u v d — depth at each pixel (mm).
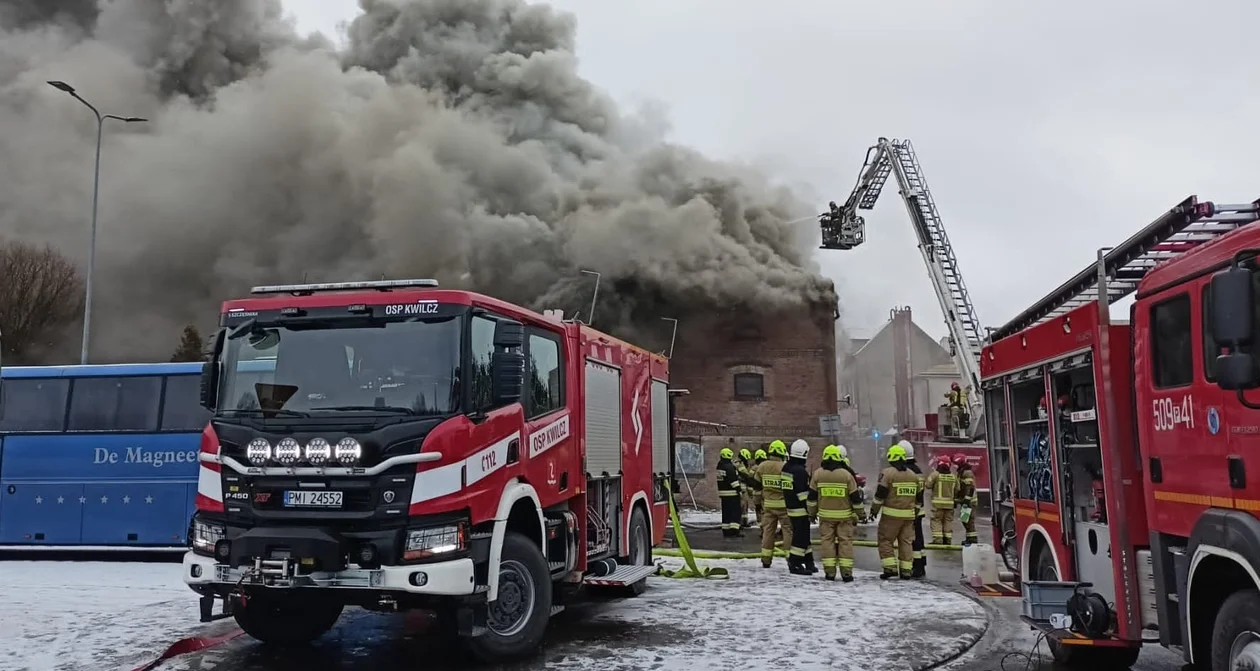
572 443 6879
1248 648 3709
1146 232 5051
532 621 5840
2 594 8664
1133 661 5723
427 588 4938
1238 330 3477
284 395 5477
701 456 26000
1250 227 3715
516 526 6121
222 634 6602
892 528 9828
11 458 11648
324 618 6418
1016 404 6688
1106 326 4934
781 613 7531
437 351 5406
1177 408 4258
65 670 5527
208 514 5398
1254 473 3621
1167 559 4449
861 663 5691
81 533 11430
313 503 5105
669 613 7559
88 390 11742
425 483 5070
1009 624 7188
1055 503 5758
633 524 8578
